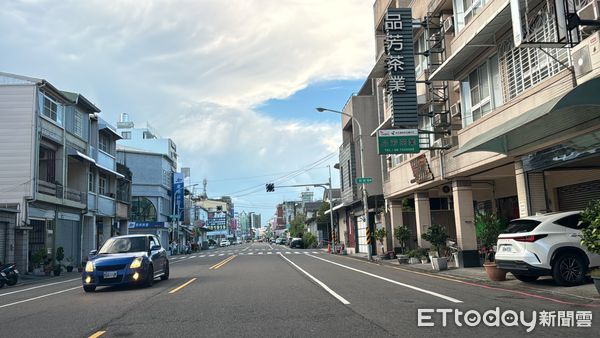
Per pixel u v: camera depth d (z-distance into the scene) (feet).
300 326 26.09
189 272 70.03
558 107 34.37
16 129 92.84
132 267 47.03
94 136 123.65
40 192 94.38
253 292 41.86
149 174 202.39
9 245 83.56
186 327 26.61
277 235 507.71
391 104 71.61
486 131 54.95
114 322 28.84
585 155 41.68
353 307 32.12
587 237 32.01
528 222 40.34
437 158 69.46
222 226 394.32
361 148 99.55
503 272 45.60
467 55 57.47
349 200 133.69
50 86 97.04
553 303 31.89
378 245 111.45
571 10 40.01
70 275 87.51
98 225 132.46
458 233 65.57
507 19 48.03
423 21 74.08
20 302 42.06
